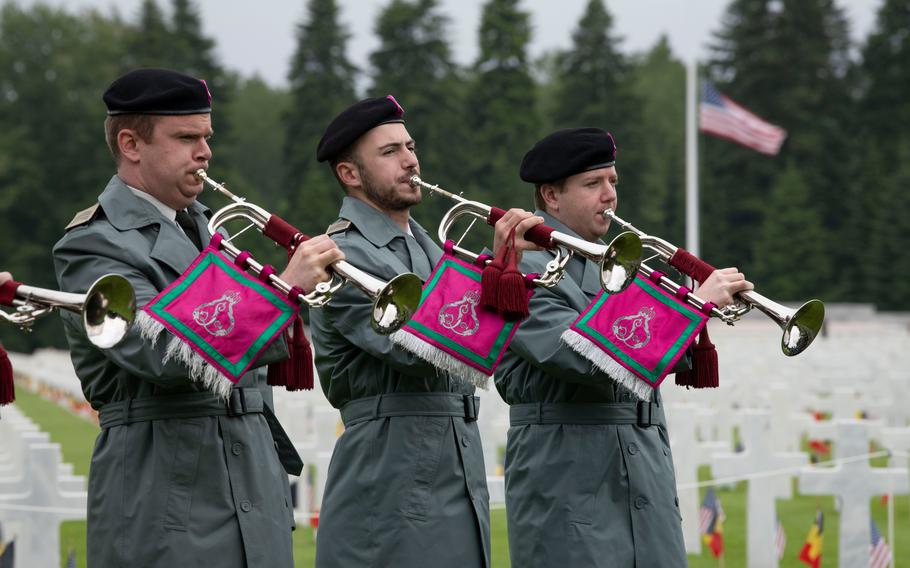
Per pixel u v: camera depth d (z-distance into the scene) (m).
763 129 79.50
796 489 33.62
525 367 15.88
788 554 25.16
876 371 44.94
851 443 21.48
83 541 24.97
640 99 183.88
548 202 16.59
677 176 186.12
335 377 14.94
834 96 198.38
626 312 14.76
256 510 12.87
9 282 11.05
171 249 12.91
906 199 179.50
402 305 12.13
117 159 13.23
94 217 12.95
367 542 14.48
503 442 27.69
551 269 13.84
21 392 83.88
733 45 197.38
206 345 12.05
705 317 14.71
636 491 15.51
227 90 177.88
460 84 167.50
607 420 15.60
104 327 11.16
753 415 23.27
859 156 195.00
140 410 12.71
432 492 14.43
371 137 15.09
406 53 161.38
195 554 12.48
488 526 14.86
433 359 13.87
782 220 178.88
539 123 165.50
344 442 14.84
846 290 181.25
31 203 170.62
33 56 185.75
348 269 12.31
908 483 21.34
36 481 20.02
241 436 12.94
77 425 53.22
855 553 21.31
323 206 144.00
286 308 12.24
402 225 15.52
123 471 12.67
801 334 14.29
